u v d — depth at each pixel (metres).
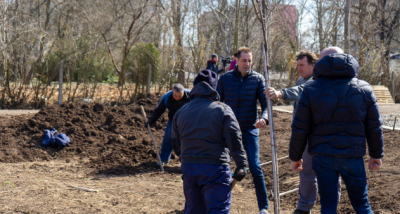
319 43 24.20
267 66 3.61
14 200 4.54
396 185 4.29
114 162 6.69
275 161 3.43
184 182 3.15
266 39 3.64
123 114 9.01
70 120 8.30
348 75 2.80
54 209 4.30
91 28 21.70
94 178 5.87
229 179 3.05
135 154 7.10
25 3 23.55
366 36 21.34
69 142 7.52
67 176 5.95
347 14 17.70
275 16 18.48
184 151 3.11
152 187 5.37
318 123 2.83
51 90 13.08
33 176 5.79
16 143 7.30
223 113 3.03
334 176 2.82
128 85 13.83
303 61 3.80
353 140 2.74
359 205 2.87
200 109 3.09
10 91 12.38
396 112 11.55
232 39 19.94
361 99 2.74
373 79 16.67
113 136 7.84
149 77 13.34
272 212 4.44
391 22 27.84
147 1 20.41
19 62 13.81
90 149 7.36
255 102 4.13
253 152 3.96
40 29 18.22
